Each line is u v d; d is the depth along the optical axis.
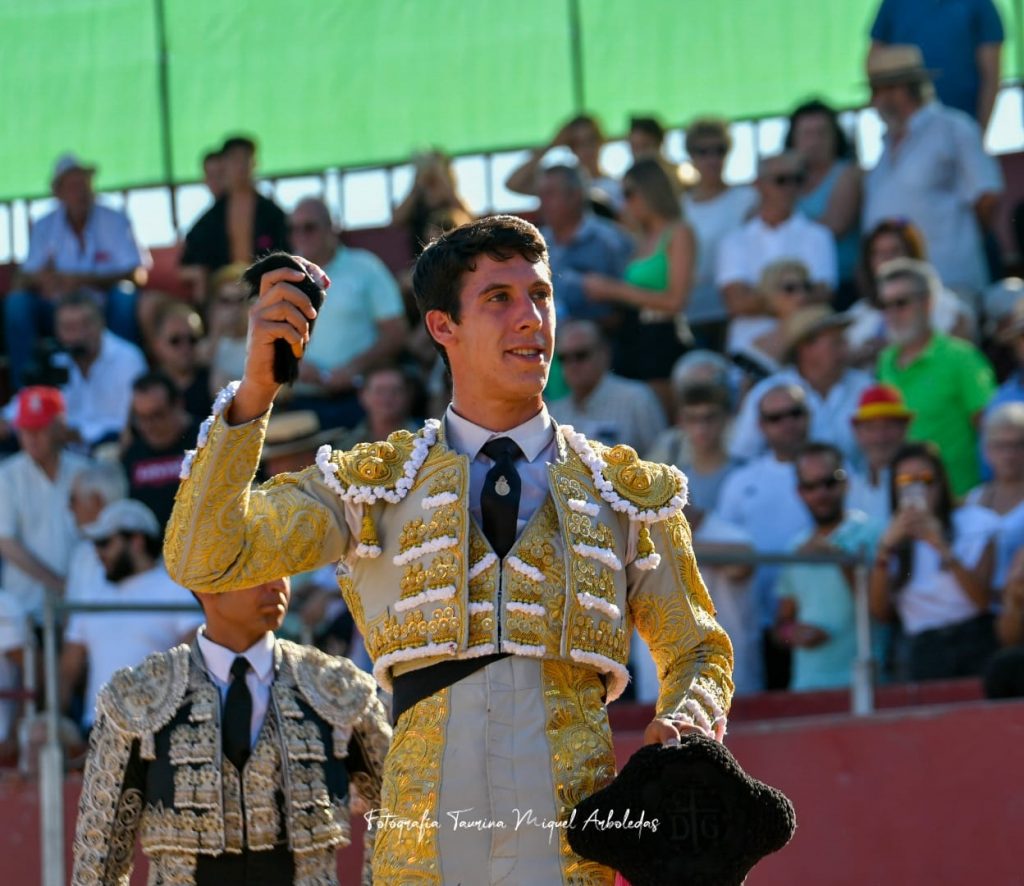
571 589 8.48
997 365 22.50
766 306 22.80
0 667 18.50
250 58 29.48
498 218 8.76
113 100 30.08
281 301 8.05
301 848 12.20
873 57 24.14
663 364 23.33
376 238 27.72
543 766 8.30
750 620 18.20
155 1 29.88
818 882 16.81
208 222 27.50
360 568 8.72
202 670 12.50
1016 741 16.47
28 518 21.86
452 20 28.67
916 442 18.31
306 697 12.55
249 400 8.16
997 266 24.17
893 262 20.95
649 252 23.77
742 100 27.28
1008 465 18.12
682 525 8.96
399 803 8.39
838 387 20.94
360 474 8.66
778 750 17.05
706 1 27.42
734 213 24.00
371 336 24.20
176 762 12.20
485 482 8.69
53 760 17.89
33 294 27.77
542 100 28.33
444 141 28.72
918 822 16.66
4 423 25.19
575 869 8.26
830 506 18.80
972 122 23.98
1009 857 16.38
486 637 8.41
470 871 8.24
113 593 19.58
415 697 8.50
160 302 26.94
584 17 28.11
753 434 20.30
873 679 17.78
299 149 29.30
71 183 28.55
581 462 8.84
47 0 30.30
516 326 8.59
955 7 25.28
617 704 18.67
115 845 12.23
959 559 17.81
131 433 22.38
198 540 8.19
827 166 24.28
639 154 26.27
